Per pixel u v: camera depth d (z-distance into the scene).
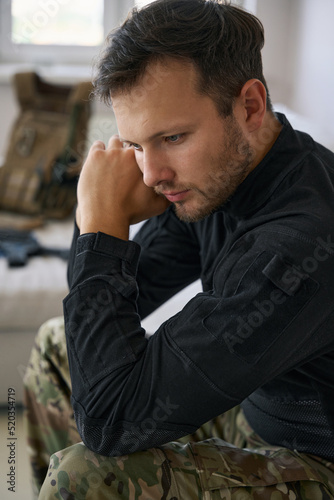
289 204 0.81
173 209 1.12
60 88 2.37
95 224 0.91
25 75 2.37
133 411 0.78
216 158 0.79
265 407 0.94
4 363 1.75
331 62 2.25
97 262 0.87
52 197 2.28
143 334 0.84
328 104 2.29
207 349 0.76
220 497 0.79
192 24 0.76
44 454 1.17
